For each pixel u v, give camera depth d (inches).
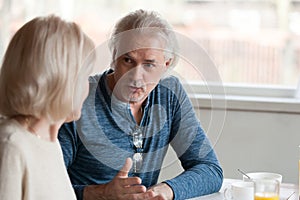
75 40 52.1
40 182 52.2
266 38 119.9
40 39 50.4
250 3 119.5
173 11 120.5
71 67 51.8
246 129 111.9
